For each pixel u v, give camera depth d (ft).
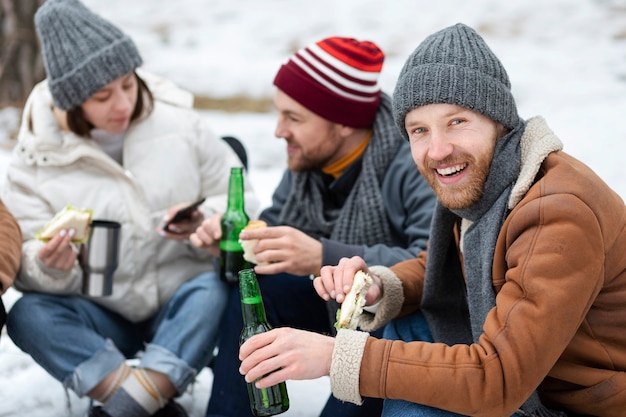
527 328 5.96
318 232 9.91
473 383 6.03
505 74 6.57
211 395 8.61
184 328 9.04
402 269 7.97
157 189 9.76
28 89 24.80
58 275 8.93
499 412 6.07
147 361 8.90
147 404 8.77
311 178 9.91
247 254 8.71
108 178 9.68
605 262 6.23
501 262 6.48
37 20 9.23
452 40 6.50
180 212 9.34
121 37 9.29
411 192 9.26
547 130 6.57
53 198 9.46
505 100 6.48
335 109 9.37
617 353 6.36
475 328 6.82
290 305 9.23
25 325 8.84
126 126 9.57
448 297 7.64
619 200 6.45
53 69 9.14
